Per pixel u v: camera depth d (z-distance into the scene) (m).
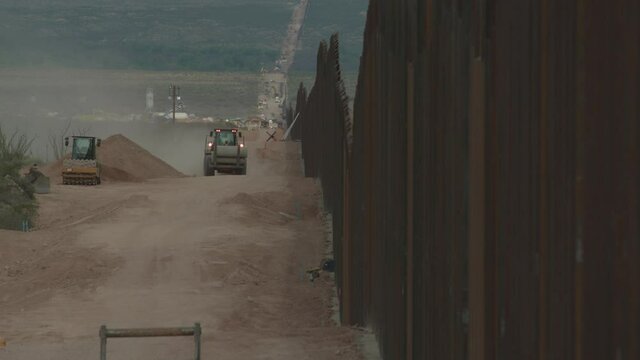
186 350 64.75
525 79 25.64
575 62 21.69
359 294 71.50
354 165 73.38
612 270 19.78
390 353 53.56
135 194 170.88
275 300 91.31
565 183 22.45
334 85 108.69
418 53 43.16
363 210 68.12
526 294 25.75
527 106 25.52
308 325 80.44
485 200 30.48
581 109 21.33
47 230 131.38
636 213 18.67
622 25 19.20
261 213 144.50
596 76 20.48
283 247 119.06
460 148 33.81
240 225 133.62
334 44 110.81
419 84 43.03
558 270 23.03
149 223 135.25
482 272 30.84
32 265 108.00
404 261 47.88
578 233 21.58
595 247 20.66
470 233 31.91
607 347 20.05
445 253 36.81
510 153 27.30
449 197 36.00
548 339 23.83
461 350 33.75
